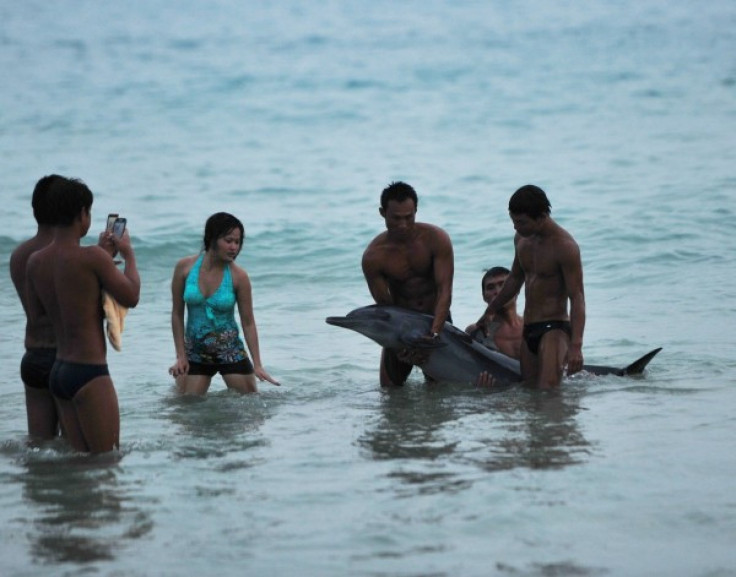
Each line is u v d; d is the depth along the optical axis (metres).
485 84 123.00
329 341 34.28
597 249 47.03
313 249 49.56
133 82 133.00
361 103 112.25
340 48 167.50
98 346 21.72
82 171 76.56
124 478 20.38
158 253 49.38
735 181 62.69
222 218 27.02
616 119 95.31
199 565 16.27
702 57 139.88
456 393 27.47
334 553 16.58
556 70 132.75
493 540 16.95
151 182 72.00
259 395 27.69
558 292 27.59
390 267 27.95
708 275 41.72
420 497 18.92
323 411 25.83
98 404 21.72
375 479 20.03
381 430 23.73
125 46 179.62
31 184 70.50
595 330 34.19
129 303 21.58
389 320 27.45
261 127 99.06
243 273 27.47
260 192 67.69
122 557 16.62
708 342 31.83
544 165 73.75
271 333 35.44
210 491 19.55
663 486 19.19
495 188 65.88
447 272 27.73
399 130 94.88
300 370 30.64
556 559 16.22
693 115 95.12
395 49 163.38
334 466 20.95
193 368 27.64
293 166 77.75
